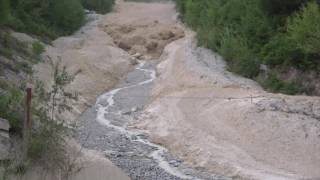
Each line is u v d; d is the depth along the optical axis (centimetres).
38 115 2116
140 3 9644
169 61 5222
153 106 3953
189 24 6631
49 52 4866
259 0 4744
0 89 2667
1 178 1678
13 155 1997
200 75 4181
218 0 5688
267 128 3086
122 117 3894
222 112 3378
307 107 3219
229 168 2820
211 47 5141
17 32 4959
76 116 3819
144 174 2734
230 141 3089
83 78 4572
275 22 4562
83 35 6294
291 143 2964
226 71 4425
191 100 3738
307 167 2798
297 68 4088
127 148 3203
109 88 4844
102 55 5466
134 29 6706
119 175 2473
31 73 3494
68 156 2250
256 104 3284
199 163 2948
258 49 4509
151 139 3403
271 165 2834
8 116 2241
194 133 3244
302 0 4406
